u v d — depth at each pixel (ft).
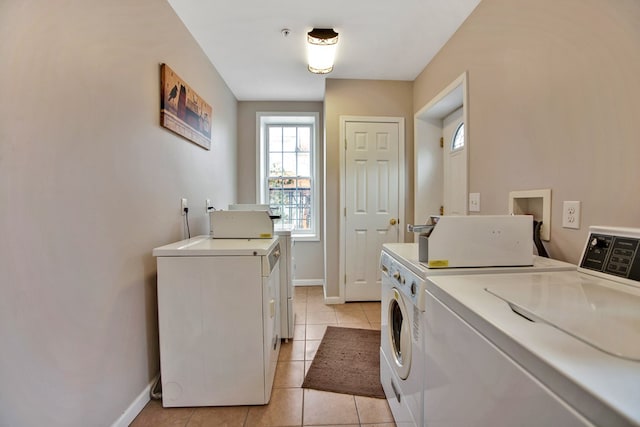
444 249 3.46
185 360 4.75
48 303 3.09
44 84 3.04
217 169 8.84
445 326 2.78
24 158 2.85
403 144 9.68
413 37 7.02
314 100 11.68
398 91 9.63
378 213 9.79
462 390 2.45
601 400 1.28
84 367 3.56
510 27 4.89
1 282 2.65
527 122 4.53
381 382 5.31
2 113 2.66
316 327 7.90
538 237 4.22
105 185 3.92
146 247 4.91
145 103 4.87
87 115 3.60
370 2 5.77
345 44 7.34
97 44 3.77
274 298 5.70
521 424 1.73
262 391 4.82
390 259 4.65
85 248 3.58
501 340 1.93
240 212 6.11
